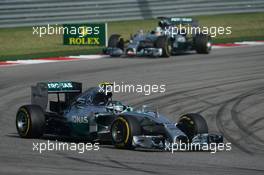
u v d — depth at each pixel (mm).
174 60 96875
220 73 84625
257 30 134750
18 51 105438
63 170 35031
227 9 151625
